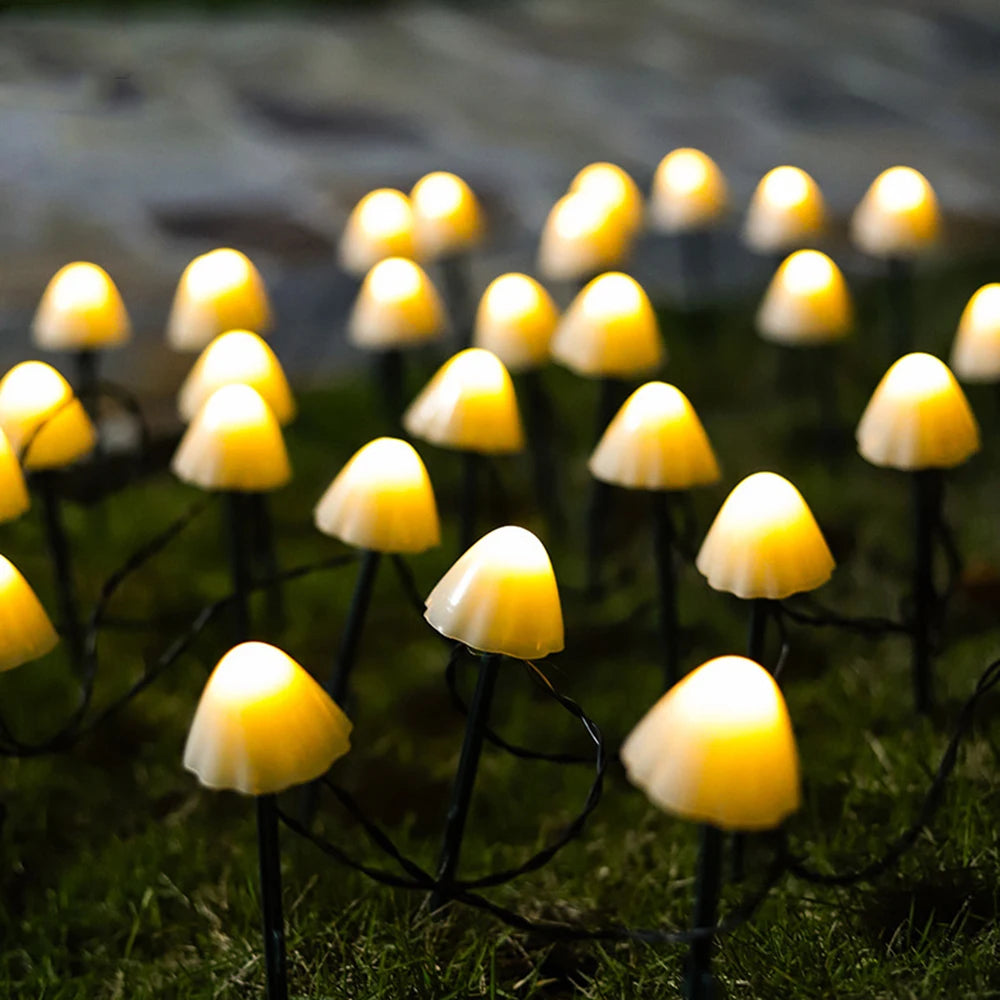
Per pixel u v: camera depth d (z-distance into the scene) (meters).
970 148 2.35
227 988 0.90
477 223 1.20
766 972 0.89
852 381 1.40
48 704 1.05
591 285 1.04
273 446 0.94
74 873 0.97
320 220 1.93
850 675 1.06
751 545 0.86
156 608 1.13
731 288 1.70
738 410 1.39
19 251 1.78
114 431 1.30
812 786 0.99
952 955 0.89
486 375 0.96
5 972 0.93
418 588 1.15
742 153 2.31
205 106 2.58
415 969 0.90
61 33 3.15
